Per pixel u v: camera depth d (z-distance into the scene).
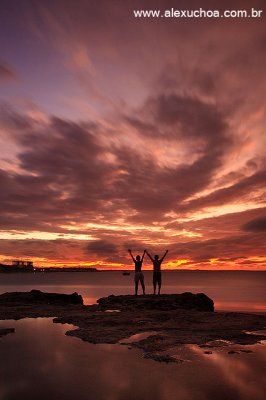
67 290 57.88
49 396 5.20
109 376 6.08
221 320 11.75
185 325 10.80
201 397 5.16
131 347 8.09
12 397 5.16
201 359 7.09
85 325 10.84
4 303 16.62
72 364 6.79
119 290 58.19
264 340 8.79
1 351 7.74
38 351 7.74
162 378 5.98
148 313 13.40
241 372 6.27
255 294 54.31
